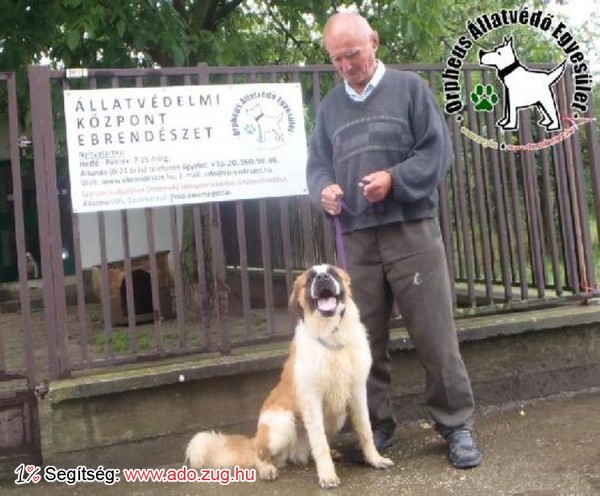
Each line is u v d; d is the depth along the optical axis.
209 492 3.38
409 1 5.71
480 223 4.70
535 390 4.57
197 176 4.01
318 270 3.27
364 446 3.51
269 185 4.14
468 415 3.56
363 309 3.63
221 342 4.06
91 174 3.84
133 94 3.89
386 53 6.66
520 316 4.57
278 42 7.77
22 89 6.10
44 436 3.88
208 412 3.93
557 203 4.90
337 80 4.34
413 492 3.18
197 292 6.56
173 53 5.83
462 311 4.56
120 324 6.70
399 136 3.46
